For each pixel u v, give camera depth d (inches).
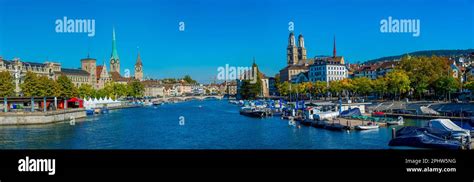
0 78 6550.2
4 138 3973.9
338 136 3922.2
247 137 4087.1
